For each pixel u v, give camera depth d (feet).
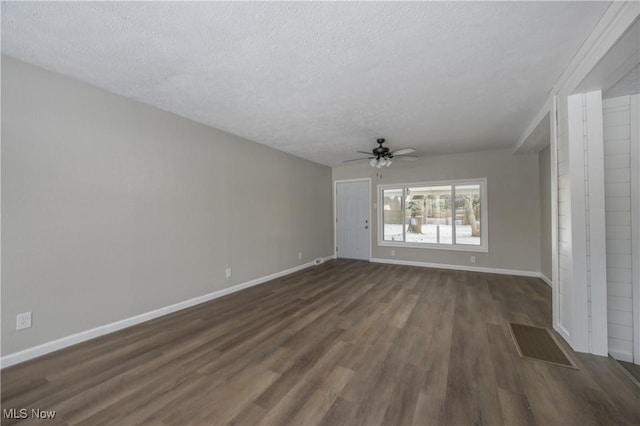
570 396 5.93
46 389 6.21
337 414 5.44
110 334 8.95
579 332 7.78
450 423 5.19
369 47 6.64
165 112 10.66
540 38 6.35
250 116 11.29
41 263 7.59
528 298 12.51
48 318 7.72
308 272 18.10
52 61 7.25
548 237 14.83
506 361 7.30
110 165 9.04
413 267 19.47
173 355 7.67
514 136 14.34
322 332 9.12
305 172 19.77
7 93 7.02
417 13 5.49
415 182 19.84
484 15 5.56
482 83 8.55
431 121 11.95
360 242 22.43
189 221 11.59
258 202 15.37
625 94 7.84
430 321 9.98
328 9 5.35
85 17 5.55
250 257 14.75
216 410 5.57
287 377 6.65
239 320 10.15
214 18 5.59
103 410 5.57
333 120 11.77
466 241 18.53
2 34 6.07
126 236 9.46
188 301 11.51
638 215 7.73
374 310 11.12
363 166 21.98
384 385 6.33
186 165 11.46
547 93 9.30
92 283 8.62
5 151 6.99
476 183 18.11
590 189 7.68
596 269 7.63
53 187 7.80
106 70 7.72
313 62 7.30
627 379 6.51
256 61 7.25
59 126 7.90
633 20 4.89
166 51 6.79
